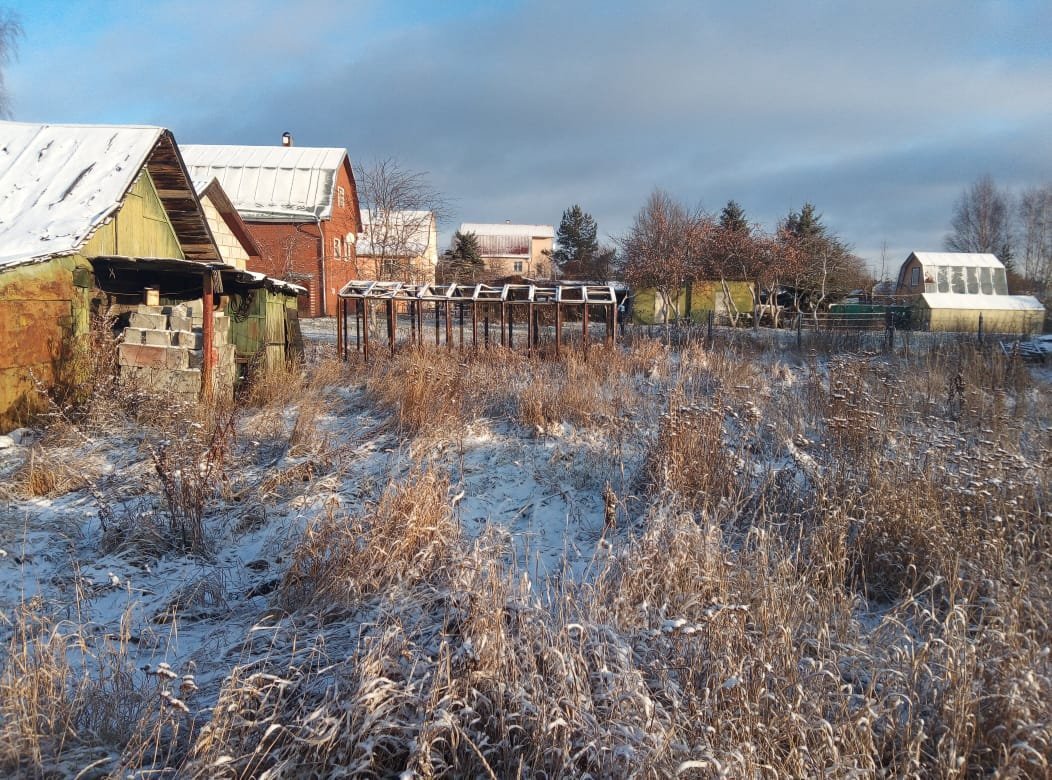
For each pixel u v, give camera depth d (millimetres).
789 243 34625
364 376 13430
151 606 4891
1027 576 4043
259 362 12578
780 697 3168
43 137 12969
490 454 8016
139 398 9836
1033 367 15438
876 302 43938
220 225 23906
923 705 3299
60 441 8414
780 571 4160
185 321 11141
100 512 6012
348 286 17344
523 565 5254
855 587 4703
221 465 7152
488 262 71625
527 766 2883
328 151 34875
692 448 6477
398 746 3004
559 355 15656
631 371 13719
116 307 11844
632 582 4188
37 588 4988
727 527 5406
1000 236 60469
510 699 3115
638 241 34250
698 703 3184
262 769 2992
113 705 3414
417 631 3785
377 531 4977
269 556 5688
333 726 2980
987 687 3209
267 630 4387
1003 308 38156
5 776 2902
